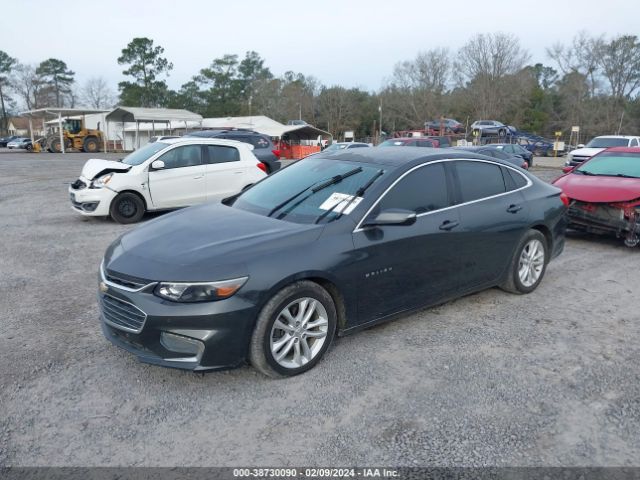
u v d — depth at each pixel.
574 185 7.98
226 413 3.26
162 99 86.56
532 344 4.30
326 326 3.83
